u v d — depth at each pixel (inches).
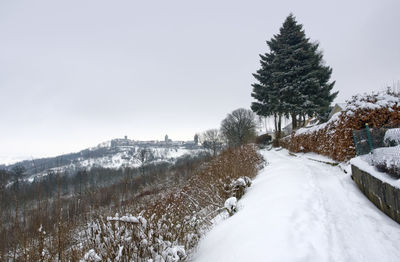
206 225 172.2
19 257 88.0
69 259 94.6
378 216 133.4
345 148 282.8
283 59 1032.2
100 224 108.7
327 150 366.9
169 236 122.4
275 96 1025.5
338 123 308.7
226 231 134.7
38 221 98.5
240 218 147.6
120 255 95.2
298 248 92.9
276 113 1121.4
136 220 107.5
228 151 495.8
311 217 129.2
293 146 659.4
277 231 108.6
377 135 175.9
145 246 104.1
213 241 129.3
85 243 104.6
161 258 98.7
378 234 109.7
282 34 1087.6
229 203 173.6
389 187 129.9
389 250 95.1
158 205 174.7
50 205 110.1
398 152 129.3
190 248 127.3
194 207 230.4
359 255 92.1
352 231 113.7
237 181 229.0
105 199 147.0
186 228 142.4
